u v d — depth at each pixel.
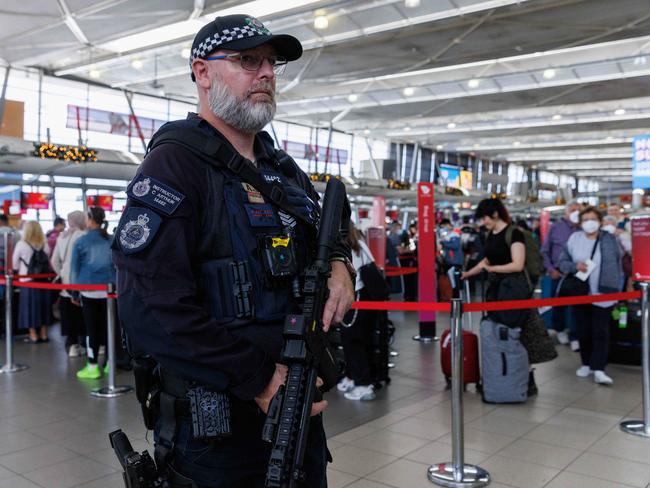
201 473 1.33
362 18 10.72
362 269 4.90
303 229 1.45
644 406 4.01
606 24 10.80
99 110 17.31
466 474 3.27
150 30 11.13
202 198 1.30
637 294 4.34
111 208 15.07
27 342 7.66
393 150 28.52
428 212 7.49
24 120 15.77
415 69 14.03
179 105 19.75
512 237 4.80
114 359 5.15
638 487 3.17
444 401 4.82
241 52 1.36
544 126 23.55
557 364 6.18
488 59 13.19
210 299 1.29
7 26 11.10
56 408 4.69
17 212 13.20
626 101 20.81
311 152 24.06
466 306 3.40
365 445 3.81
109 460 3.60
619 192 47.34
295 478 1.16
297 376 1.24
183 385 1.33
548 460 3.55
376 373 5.21
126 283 1.23
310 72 14.34
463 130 24.28
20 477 3.35
